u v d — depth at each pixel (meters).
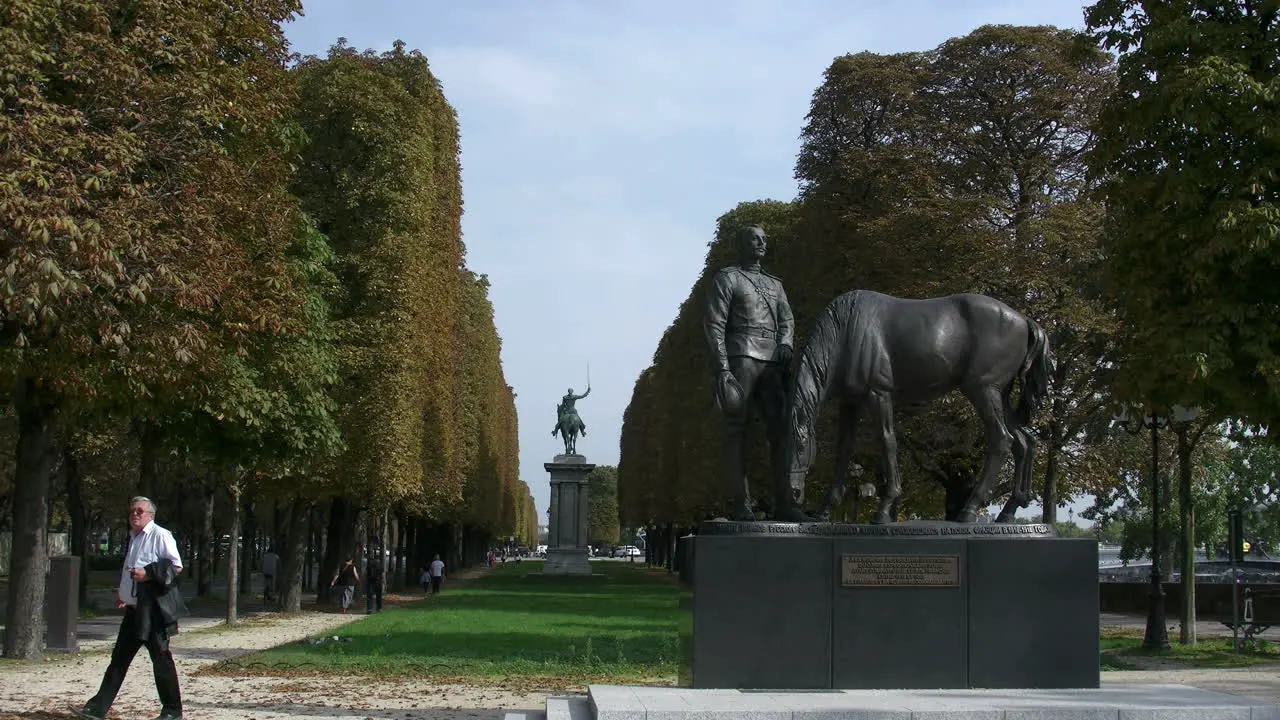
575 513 87.44
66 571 23.73
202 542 52.12
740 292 15.39
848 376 14.83
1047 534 14.45
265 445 30.92
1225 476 58.09
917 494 39.94
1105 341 33.84
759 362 15.27
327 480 39.50
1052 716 12.38
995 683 13.95
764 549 13.85
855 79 40.72
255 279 22.53
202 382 22.38
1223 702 12.90
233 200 20.39
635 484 109.44
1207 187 19.27
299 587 42.16
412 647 24.62
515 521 142.50
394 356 39.94
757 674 13.72
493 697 17.17
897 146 38.62
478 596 52.44
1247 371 19.30
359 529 55.41
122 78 17.86
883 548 13.97
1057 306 34.41
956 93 38.84
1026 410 15.33
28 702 16.03
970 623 13.99
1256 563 45.06
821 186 40.94
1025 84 38.12
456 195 52.81
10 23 16.92
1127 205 20.77
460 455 61.19
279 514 65.31
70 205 16.33
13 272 15.12
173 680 13.74
